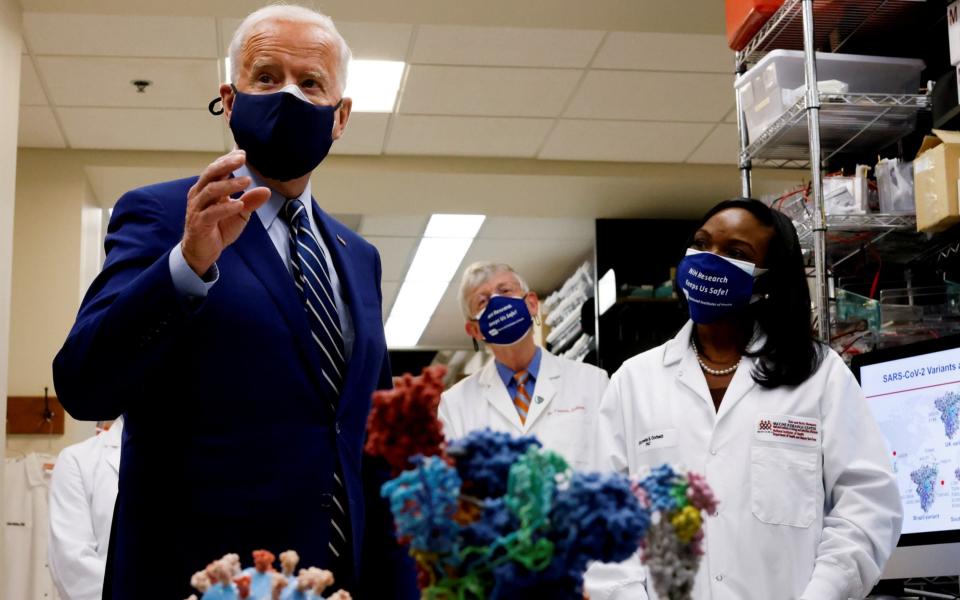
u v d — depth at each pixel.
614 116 5.70
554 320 8.26
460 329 10.09
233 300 1.45
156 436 1.42
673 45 4.93
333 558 1.42
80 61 5.00
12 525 5.61
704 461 2.05
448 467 0.72
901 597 2.38
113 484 3.02
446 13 4.45
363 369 1.55
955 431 2.26
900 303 3.00
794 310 2.09
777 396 2.05
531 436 0.78
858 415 2.03
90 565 2.92
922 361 2.37
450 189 6.44
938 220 2.66
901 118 3.06
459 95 5.41
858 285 3.22
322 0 4.33
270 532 1.38
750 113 3.30
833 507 2.02
